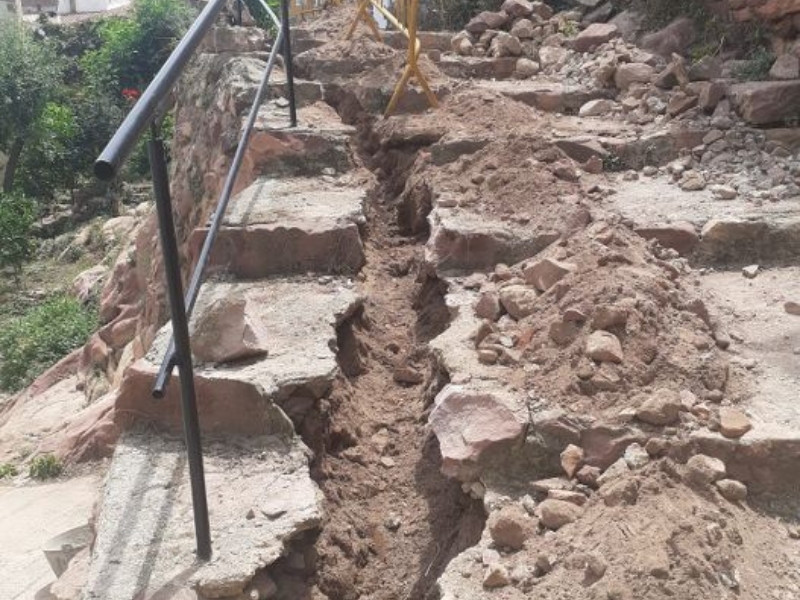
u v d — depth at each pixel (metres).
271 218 4.29
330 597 2.65
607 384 2.79
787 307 3.54
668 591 2.12
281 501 2.69
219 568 2.42
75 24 26.42
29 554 4.80
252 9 13.77
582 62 6.62
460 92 5.80
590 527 2.36
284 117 5.61
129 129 2.14
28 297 14.61
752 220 4.03
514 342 3.18
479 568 2.38
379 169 5.42
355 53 6.51
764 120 5.09
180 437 3.07
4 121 19.08
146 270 8.49
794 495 2.62
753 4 6.00
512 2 7.52
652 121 5.48
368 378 3.70
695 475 2.50
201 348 3.23
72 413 8.08
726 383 2.99
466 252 3.96
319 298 3.82
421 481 3.10
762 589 2.23
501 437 2.69
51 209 20.22
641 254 3.59
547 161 4.72
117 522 2.64
